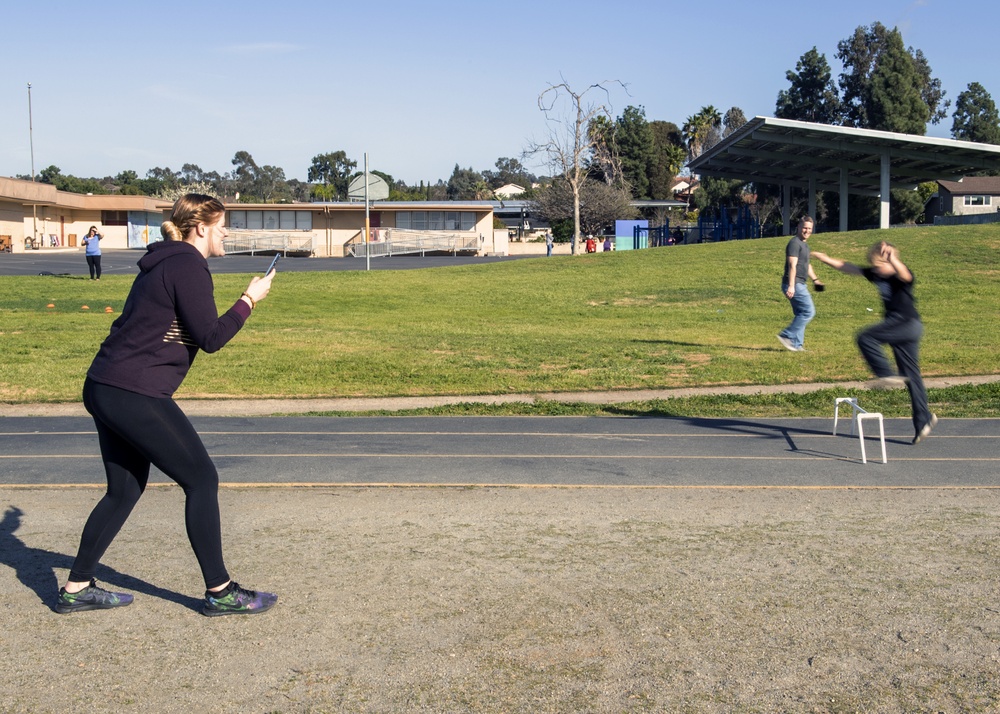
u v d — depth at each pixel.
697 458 8.67
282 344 18.03
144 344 4.43
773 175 59.84
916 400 8.81
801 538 5.99
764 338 19.30
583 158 65.31
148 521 6.37
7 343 17.66
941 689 3.82
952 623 4.50
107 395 4.41
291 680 3.92
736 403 11.95
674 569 5.34
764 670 4.00
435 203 68.00
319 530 6.19
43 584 5.11
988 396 12.27
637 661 4.09
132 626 4.51
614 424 10.63
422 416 11.34
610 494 7.25
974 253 31.75
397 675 3.97
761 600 4.82
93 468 8.24
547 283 31.28
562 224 75.69
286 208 66.00
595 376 14.41
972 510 6.73
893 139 41.72
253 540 5.95
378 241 64.94
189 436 4.53
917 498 7.12
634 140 96.44
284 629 4.46
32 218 64.44
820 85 81.62
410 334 20.03
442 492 7.32
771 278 30.16
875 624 4.50
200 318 4.40
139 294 4.45
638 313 24.59
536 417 11.18
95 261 32.03
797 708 3.67
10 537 6.06
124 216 70.69
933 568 5.34
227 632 4.43
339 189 136.62
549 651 4.20
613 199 75.12
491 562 5.47
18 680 3.92
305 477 7.82
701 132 107.94
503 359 16.12
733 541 5.92
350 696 3.78
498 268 36.16
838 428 10.29
